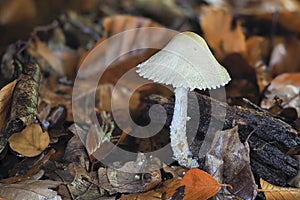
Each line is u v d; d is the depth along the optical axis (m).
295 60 0.53
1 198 0.36
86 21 0.59
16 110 0.39
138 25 0.55
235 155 0.37
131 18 0.55
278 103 0.43
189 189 0.36
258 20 0.60
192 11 0.64
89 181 0.37
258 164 0.38
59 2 0.60
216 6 0.65
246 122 0.38
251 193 0.36
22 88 0.40
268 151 0.38
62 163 0.38
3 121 0.39
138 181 0.38
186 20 0.61
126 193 0.37
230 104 0.43
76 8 0.63
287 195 0.37
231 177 0.37
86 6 0.64
